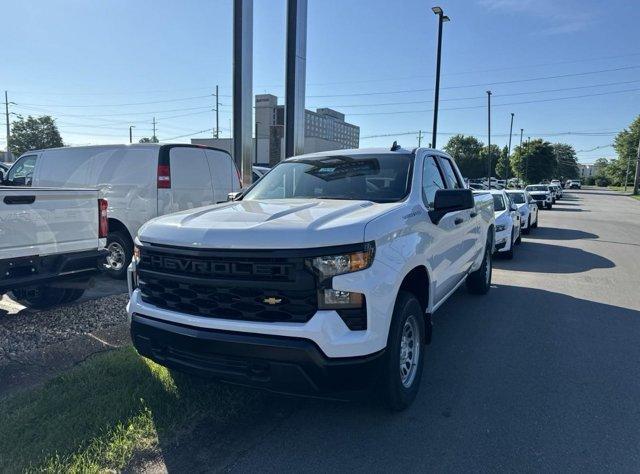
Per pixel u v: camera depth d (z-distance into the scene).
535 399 3.98
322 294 3.00
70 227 5.41
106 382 3.94
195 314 3.25
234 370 3.10
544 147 79.44
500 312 6.60
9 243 4.82
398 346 3.46
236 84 12.19
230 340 3.03
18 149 65.81
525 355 4.99
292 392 3.04
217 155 8.71
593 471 3.01
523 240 15.45
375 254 3.17
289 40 12.61
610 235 17.03
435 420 3.62
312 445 3.27
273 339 2.97
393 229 3.44
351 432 3.44
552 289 8.09
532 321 6.19
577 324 6.08
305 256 2.98
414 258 3.64
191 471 2.96
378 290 3.12
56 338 5.00
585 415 3.72
